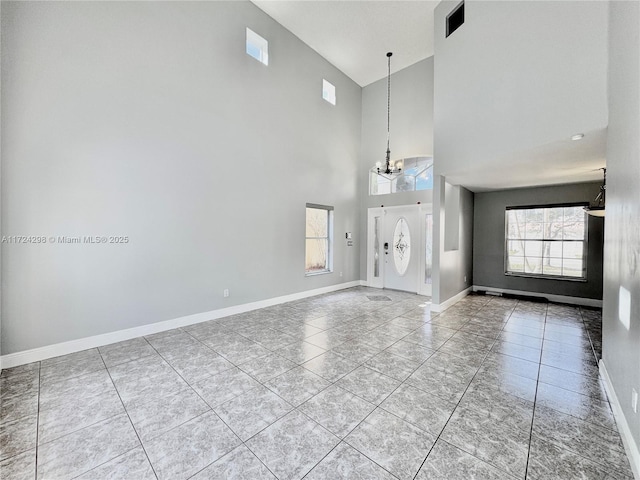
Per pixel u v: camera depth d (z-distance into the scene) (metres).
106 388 2.30
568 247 5.23
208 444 1.71
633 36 1.75
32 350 2.73
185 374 2.53
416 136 6.07
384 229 6.63
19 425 1.86
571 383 2.41
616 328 2.08
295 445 1.70
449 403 2.12
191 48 3.78
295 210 5.33
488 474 1.49
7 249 2.59
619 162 2.04
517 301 5.33
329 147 6.07
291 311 4.59
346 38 5.32
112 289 3.19
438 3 4.36
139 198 3.36
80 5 2.93
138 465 1.55
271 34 4.80
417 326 3.87
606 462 1.57
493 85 3.42
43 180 2.75
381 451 1.65
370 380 2.45
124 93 3.22
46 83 2.75
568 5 2.65
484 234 6.17
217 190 4.10
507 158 3.49
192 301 3.88
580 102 2.57
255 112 4.59
